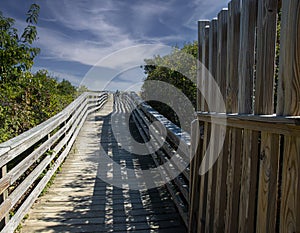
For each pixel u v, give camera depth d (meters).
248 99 1.30
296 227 0.94
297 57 0.92
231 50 1.48
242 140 1.40
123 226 2.49
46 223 2.53
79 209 2.85
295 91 0.93
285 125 0.98
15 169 2.17
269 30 1.12
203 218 1.91
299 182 0.93
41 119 4.71
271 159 1.10
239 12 1.43
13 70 3.69
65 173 4.10
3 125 3.35
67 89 9.98
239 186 1.43
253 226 1.26
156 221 2.59
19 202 2.81
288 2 0.97
